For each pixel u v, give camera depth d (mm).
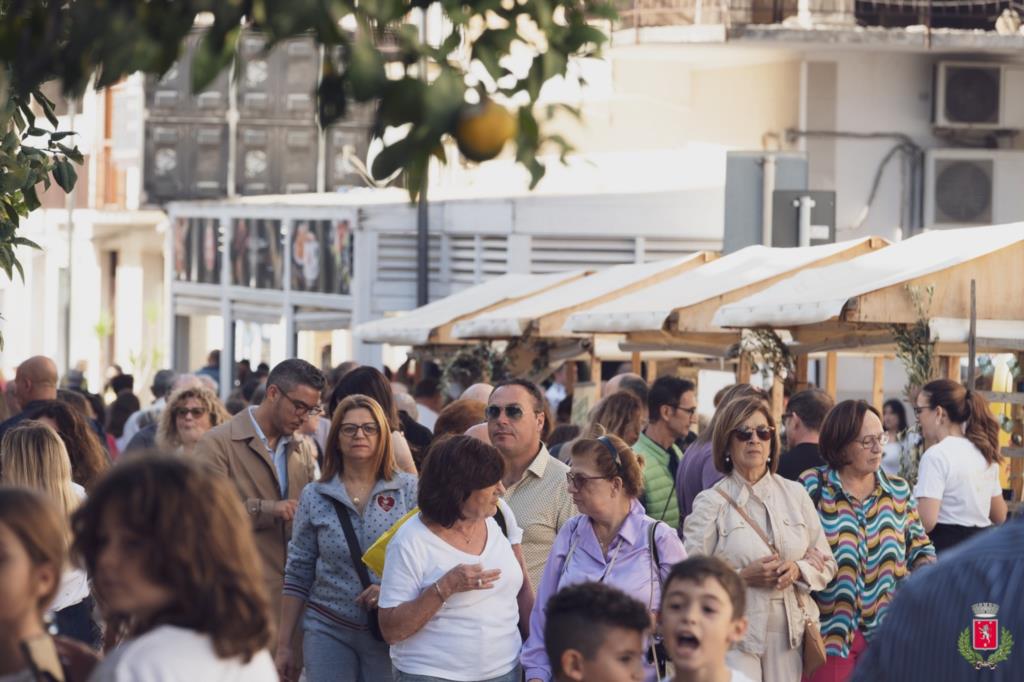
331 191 50062
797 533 10484
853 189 34156
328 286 37656
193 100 49594
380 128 4000
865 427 10883
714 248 34344
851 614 10797
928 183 33625
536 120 4062
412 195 3928
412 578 9422
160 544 4789
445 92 3904
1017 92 33688
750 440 10484
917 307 15180
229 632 4840
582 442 9656
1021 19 33812
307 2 3928
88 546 4887
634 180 35938
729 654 10297
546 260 34500
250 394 24844
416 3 4316
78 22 4051
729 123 36125
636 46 34781
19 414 14047
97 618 10500
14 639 5113
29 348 63938
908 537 11172
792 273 18891
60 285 62562
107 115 59469
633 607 6438
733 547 10375
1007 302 15391
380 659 10766
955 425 13320
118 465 4949
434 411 21234
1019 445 15742
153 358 55594
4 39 4379
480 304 25531
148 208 49969
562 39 4434
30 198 9633
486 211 34812
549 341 24609
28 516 5129
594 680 6418
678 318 18484
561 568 9766
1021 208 33719
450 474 9383
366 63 3934
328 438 11000
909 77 34094
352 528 10812
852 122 34156
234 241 43031
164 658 4770
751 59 35594
